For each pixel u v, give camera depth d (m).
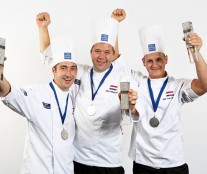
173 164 2.34
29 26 3.44
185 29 2.08
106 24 2.48
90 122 2.38
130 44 3.45
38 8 3.45
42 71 3.44
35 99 2.24
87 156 2.41
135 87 2.46
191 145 3.45
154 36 2.45
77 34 3.44
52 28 3.44
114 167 2.44
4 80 1.99
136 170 2.44
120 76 2.52
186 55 3.40
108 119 2.39
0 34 3.43
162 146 2.33
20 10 3.44
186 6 3.41
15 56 3.44
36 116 2.22
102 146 2.41
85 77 2.55
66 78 2.34
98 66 2.47
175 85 2.41
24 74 3.45
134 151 2.46
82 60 3.43
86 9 3.45
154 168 2.35
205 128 3.43
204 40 3.40
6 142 3.46
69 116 2.36
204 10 3.40
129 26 3.45
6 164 3.46
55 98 2.33
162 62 2.46
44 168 2.19
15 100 2.11
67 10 3.46
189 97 2.32
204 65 2.11
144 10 3.44
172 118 2.33
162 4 3.43
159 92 2.42
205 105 3.43
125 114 2.13
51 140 2.23
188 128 3.45
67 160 2.28
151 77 2.50
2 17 3.43
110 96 2.43
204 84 2.15
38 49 3.44
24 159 2.27
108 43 2.47
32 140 2.24
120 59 2.67
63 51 2.35
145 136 2.38
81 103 2.44
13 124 3.46
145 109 2.40
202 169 3.43
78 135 2.42
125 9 3.44
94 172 2.41
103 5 3.44
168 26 3.42
